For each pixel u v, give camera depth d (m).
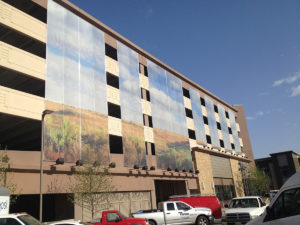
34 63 24.27
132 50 38.56
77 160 24.95
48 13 27.23
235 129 68.38
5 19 23.23
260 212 16.44
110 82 36.03
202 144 49.28
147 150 35.19
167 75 45.50
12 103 21.73
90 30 31.92
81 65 28.97
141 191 31.83
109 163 28.14
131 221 15.00
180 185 40.38
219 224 21.33
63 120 24.98
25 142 32.12
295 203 6.48
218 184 48.81
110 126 30.11
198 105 52.91
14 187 19.48
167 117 41.41
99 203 25.61
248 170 62.03
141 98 37.59
